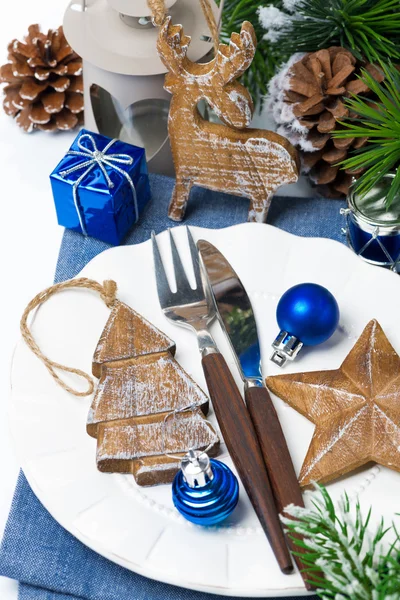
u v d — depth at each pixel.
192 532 0.53
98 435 0.55
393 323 0.61
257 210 0.68
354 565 0.47
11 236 0.73
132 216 0.70
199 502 0.52
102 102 0.75
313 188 0.73
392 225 0.63
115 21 0.70
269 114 0.71
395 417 0.54
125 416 0.56
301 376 0.57
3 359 0.66
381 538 0.51
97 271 0.64
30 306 0.61
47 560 0.55
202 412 0.57
